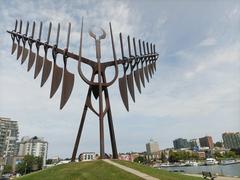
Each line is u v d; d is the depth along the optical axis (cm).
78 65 1953
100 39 2169
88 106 1925
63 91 1850
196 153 14950
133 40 2250
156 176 1405
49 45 1891
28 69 1792
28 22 1889
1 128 9431
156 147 19838
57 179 1366
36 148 12781
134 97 2119
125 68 2162
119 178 1322
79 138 1866
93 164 1642
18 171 8681
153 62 2364
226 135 19625
